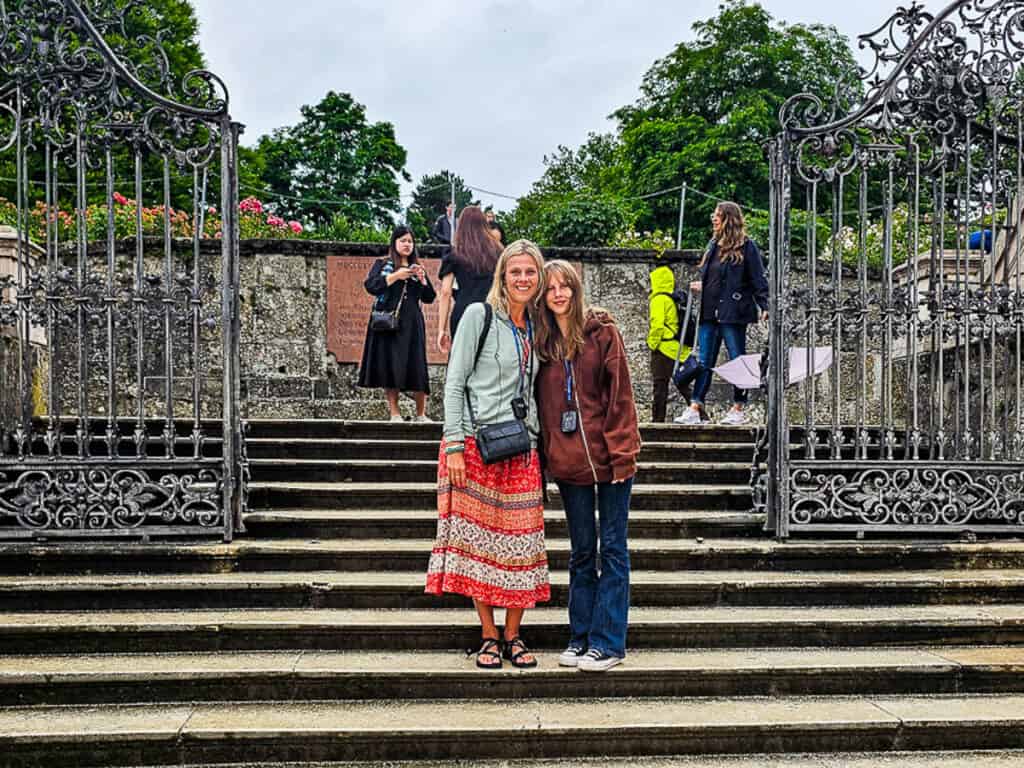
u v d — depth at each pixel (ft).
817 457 24.50
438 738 13.53
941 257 20.48
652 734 13.75
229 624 15.75
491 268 23.41
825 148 20.40
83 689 14.53
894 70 20.33
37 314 18.89
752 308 26.61
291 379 34.81
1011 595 18.12
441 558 14.96
